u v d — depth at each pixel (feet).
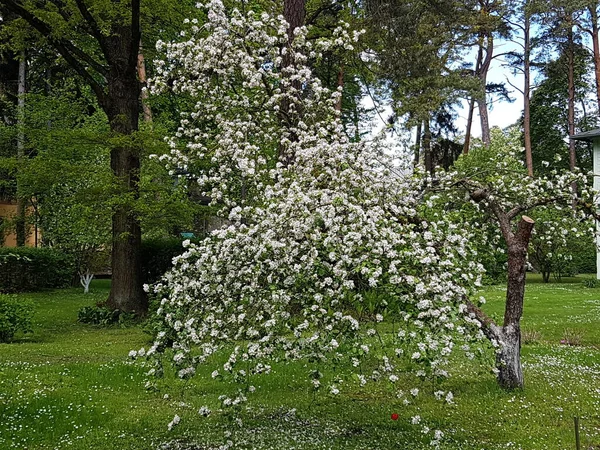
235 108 22.40
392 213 16.89
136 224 38.70
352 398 19.11
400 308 13.32
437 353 13.10
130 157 37.50
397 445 14.49
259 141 22.75
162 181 37.24
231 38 22.04
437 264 13.96
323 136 20.21
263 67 23.73
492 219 23.44
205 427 16.12
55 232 51.85
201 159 22.89
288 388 20.42
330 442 14.66
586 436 15.06
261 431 15.60
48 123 50.60
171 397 19.25
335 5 45.03
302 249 13.94
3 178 60.08
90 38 43.27
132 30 34.68
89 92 54.13
